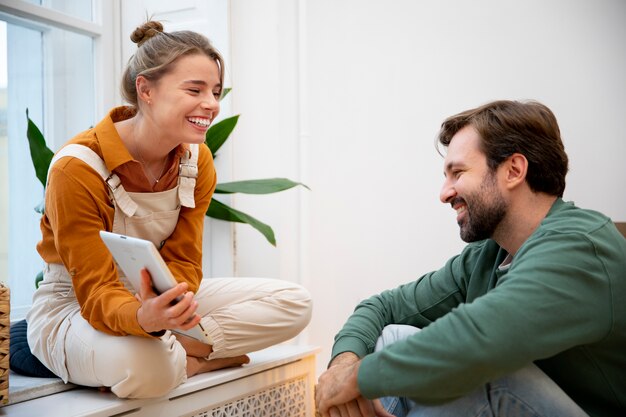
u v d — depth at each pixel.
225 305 1.71
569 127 2.24
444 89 2.42
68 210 1.36
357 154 2.55
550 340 1.00
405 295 1.52
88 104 2.57
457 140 1.26
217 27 2.51
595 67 2.20
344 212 2.57
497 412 1.07
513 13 2.32
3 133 2.30
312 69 2.62
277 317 1.72
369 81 2.54
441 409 1.09
